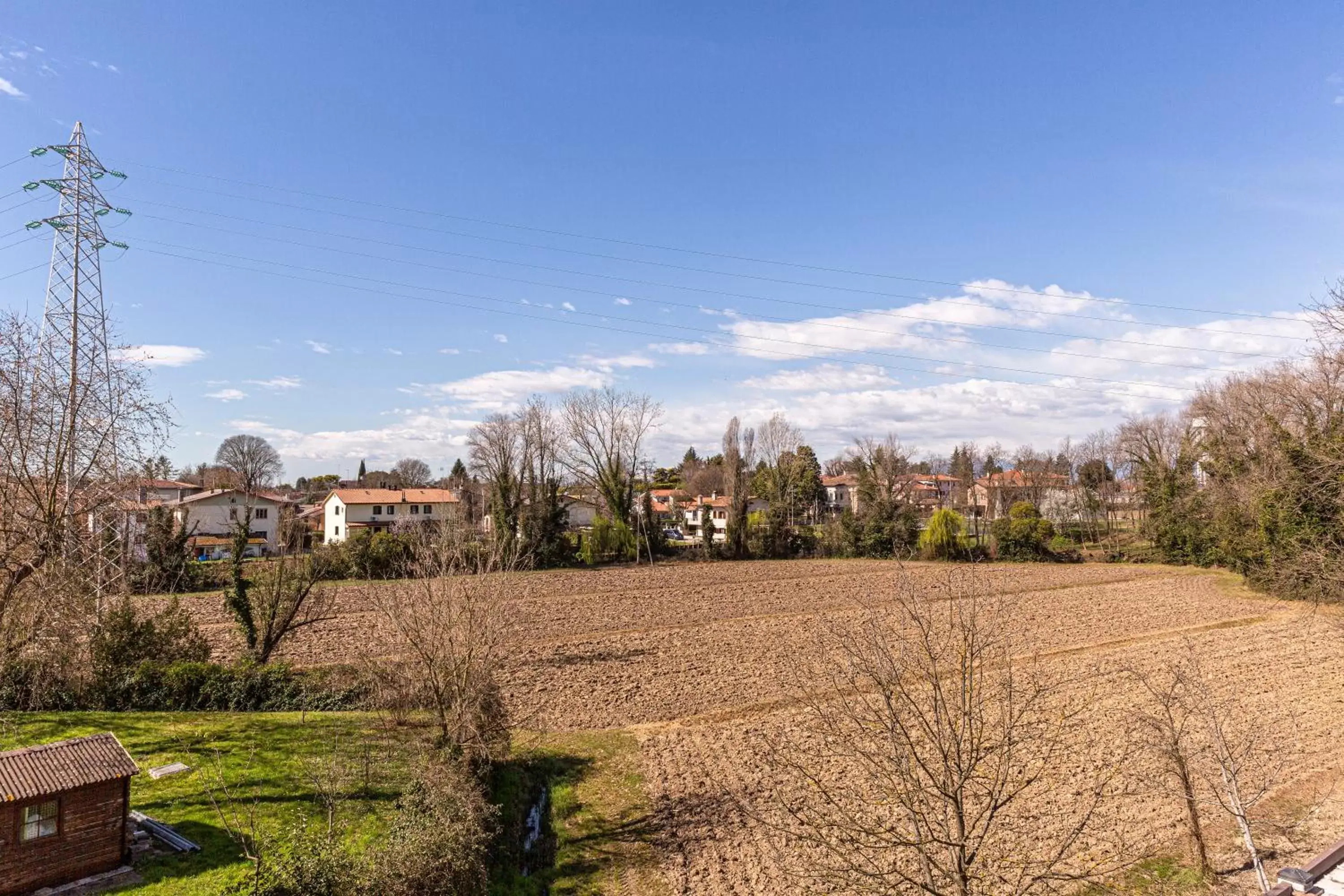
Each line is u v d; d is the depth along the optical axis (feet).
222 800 58.49
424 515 321.93
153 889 45.60
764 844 57.88
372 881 44.16
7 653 62.90
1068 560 246.27
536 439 240.53
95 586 74.33
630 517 252.42
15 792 43.73
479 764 65.62
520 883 56.18
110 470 69.77
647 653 120.98
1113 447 304.30
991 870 46.85
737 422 266.36
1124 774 66.28
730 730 83.30
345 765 64.75
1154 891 48.65
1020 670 106.42
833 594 179.73
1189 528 231.50
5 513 60.03
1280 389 143.84
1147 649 120.57
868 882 40.01
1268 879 49.65
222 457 402.72
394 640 113.50
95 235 108.37
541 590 185.98
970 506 368.89
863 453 271.08
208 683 83.30
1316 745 74.02
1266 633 132.36
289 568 109.70
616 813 65.26
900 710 47.09
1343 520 92.94
